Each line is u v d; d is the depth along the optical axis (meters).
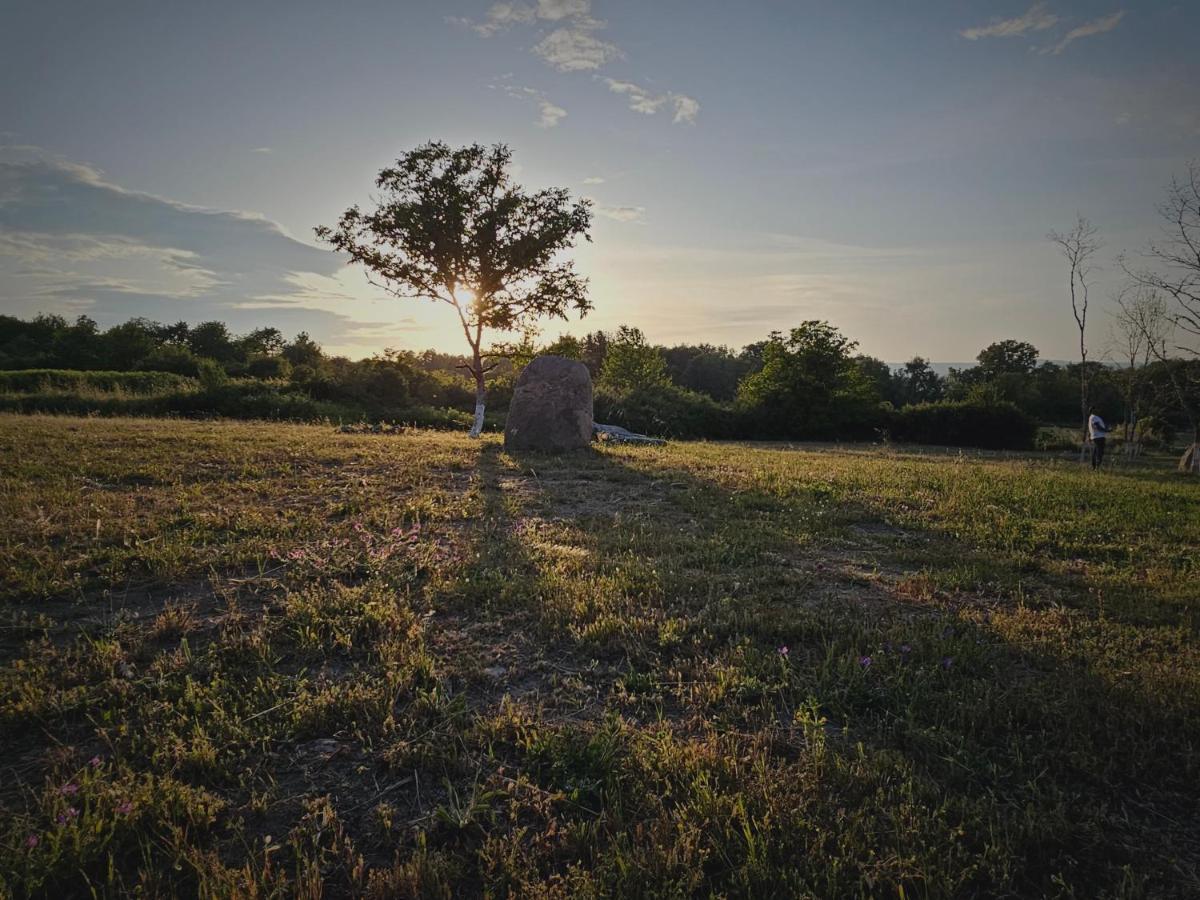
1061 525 8.52
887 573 6.27
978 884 2.48
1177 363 28.30
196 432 15.08
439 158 19.72
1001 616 4.98
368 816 2.76
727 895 2.36
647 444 20.06
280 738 3.24
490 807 2.80
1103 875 2.53
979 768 3.10
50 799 2.65
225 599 4.94
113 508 7.32
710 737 3.23
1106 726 3.40
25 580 4.96
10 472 8.88
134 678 3.72
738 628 4.68
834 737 3.39
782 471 12.79
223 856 2.50
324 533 6.79
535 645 4.36
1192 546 7.67
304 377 39.47
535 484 10.56
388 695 3.59
